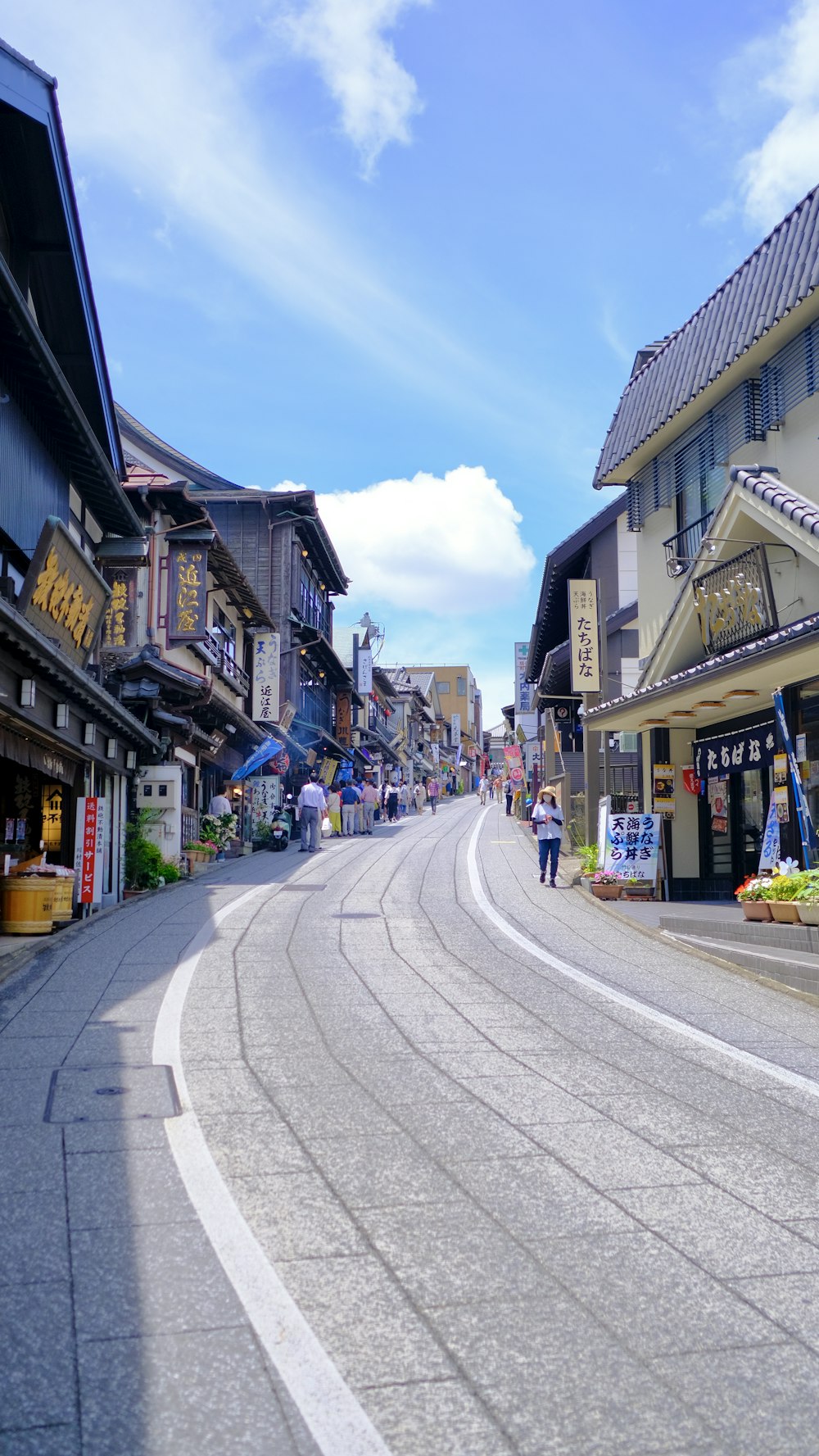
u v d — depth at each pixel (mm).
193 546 20656
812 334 13414
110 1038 6809
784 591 13633
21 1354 2949
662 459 18000
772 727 14117
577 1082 5973
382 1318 3197
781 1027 7602
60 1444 2553
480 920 13547
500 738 122625
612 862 16297
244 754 30703
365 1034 7070
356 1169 4488
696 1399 2789
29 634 9328
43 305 14109
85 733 12977
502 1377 2883
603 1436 2623
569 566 26016
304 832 26328
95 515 16109
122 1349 2988
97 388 14883
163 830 19547
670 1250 3723
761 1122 5262
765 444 14688
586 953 11086
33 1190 4184
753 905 11234
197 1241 3734
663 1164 4613
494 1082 5934
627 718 16344
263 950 10773
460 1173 4473
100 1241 3719
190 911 14055
